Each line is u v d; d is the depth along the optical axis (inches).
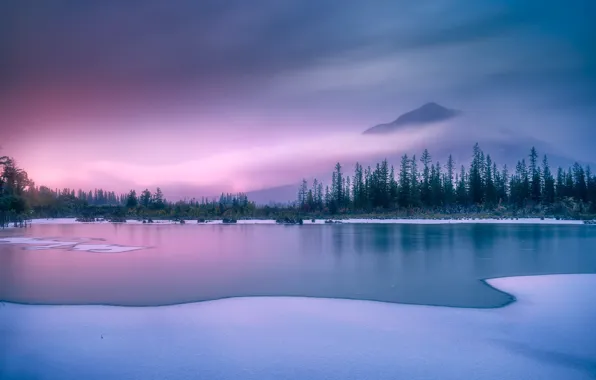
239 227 1628.9
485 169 2719.0
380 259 729.0
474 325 373.4
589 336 346.3
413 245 933.2
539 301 447.8
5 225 1790.1
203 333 354.9
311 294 480.4
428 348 323.6
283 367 291.1
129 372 284.2
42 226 1770.4
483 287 511.5
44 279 565.6
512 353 314.8
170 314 406.6
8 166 2169.0
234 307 428.8
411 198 2620.6
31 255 797.9
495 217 2105.1
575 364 296.7
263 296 471.5
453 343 332.8
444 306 430.0
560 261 701.3
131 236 1214.9
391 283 536.1
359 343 332.8
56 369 288.5
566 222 1764.3
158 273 605.3
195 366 292.8
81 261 722.2
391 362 299.4
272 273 602.5
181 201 2684.5
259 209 2498.8
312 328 366.6
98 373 282.5
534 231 1288.1
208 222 1996.8
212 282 543.8
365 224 1764.3
